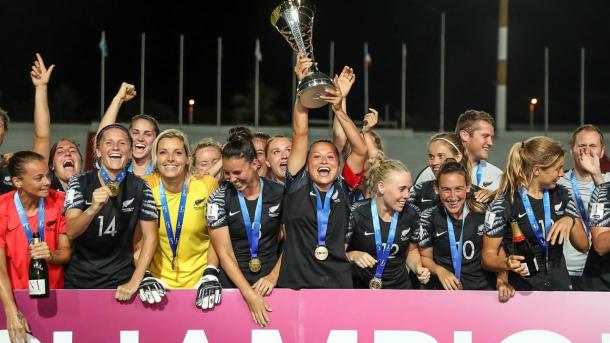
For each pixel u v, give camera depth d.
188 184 5.68
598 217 5.56
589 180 6.40
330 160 5.41
